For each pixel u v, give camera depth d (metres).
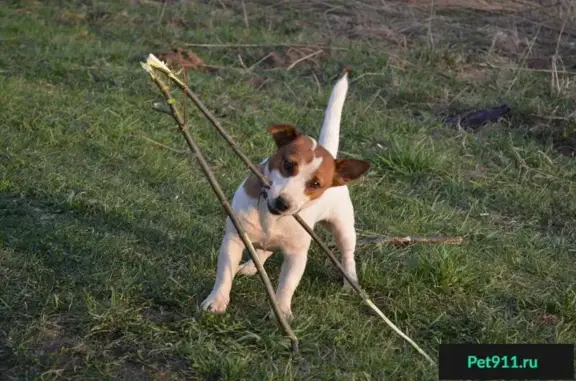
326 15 13.49
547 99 10.54
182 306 5.70
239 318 5.61
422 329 5.93
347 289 6.35
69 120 8.90
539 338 5.88
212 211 7.41
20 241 6.31
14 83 9.56
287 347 5.36
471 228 7.69
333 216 6.31
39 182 7.37
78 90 9.84
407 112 10.37
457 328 5.92
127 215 7.00
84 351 5.14
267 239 5.61
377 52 11.90
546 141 9.67
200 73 10.92
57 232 6.49
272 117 9.74
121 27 12.55
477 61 11.74
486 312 6.15
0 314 5.42
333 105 6.46
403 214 7.86
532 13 13.41
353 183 8.35
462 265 6.70
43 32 11.79
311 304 6.04
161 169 8.04
